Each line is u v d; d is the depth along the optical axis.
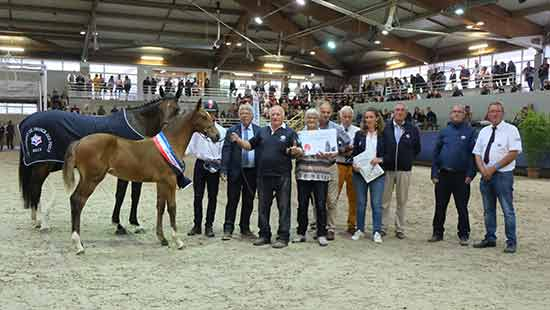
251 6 22.88
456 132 5.89
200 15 25.23
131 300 3.81
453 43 25.03
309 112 5.88
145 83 28.94
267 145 5.65
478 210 8.61
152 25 26.64
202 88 29.08
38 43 28.11
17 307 3.63
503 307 3.80
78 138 6.00
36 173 6.14
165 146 5.41
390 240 6.09
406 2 19.45
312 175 5.64
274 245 5.55
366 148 6.02
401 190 6.16
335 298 3.94
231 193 5.98
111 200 8.91
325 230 5.77
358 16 17.09
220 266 4.79
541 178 14.61
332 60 31.69
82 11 24.45
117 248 5.40
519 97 18.64
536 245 5.91
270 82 33.12
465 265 4.98
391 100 25.34
